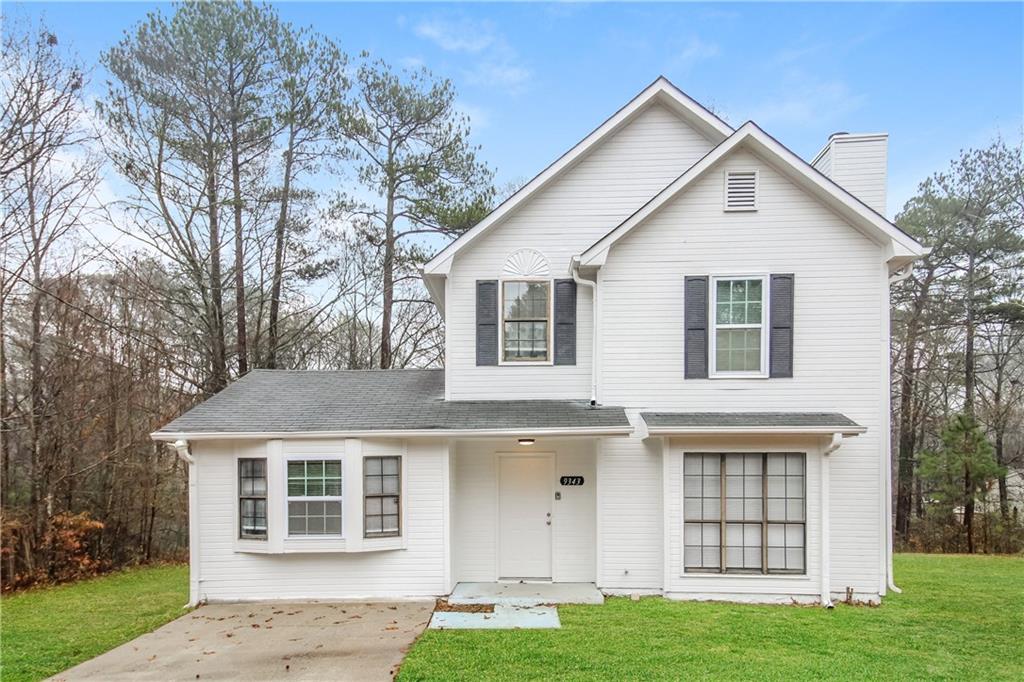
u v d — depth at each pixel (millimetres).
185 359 17219
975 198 20000
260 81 16547
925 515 20609
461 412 9711
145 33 15180
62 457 13961
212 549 9297
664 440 9055
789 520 8938
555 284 10445
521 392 10297
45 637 7867
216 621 8258
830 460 9250
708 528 9070
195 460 9344
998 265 19891
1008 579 10867
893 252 9047
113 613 9328
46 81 13633
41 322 14320
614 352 9734
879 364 9273
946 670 6230
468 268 10516
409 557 9312
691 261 9656
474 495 10281
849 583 9070
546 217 10625
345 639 7375
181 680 6164
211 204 16609
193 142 16203
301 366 21312
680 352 9641
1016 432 21906
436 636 7324
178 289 17109
